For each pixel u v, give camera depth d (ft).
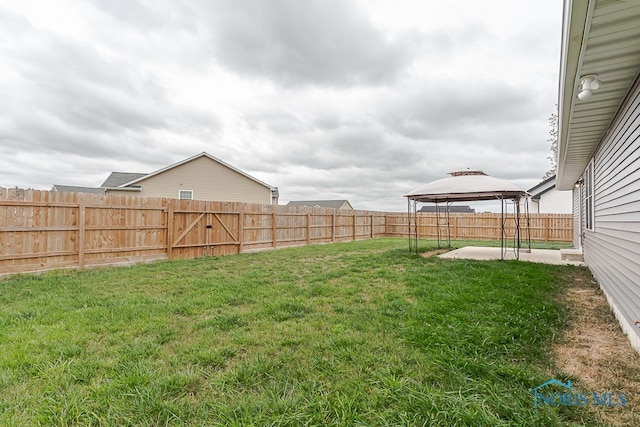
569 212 55.98
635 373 7.71
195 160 60.85
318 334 10.08
